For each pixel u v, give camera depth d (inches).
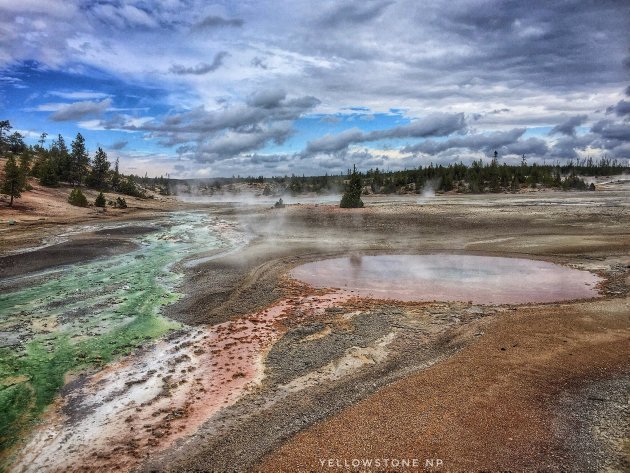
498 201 2496.3
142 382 440.1
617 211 1766.7
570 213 1749.5
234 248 1234.6
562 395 375.2
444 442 311.7
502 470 283.1
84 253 1160.2
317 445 314.7
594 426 330.0
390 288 789.2
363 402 371.9
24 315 651.5
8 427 364.2
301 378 437.4
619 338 497.4
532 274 889.5
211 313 653.9
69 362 490.3
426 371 425.1
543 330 527.5
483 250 1157.1
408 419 341.4
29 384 439.5
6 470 310.0
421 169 4350.4
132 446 333.1
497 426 329.7
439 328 564.7
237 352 508.4
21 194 2278.5
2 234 1472.7
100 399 407.8
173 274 919.0
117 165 4345.5
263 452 315.3
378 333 552.4
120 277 892.0
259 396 404.5
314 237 1418.6
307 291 768.9
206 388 424.2
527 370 420.8
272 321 613.3
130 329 593.3
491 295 735.7
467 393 379.2
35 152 4510.3
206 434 345.1
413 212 1889.8
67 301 724.0
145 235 1534.2
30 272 937.5
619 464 286.7
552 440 313.3
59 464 314.8
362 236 1423.5
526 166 4658.0
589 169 5137.8
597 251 1084.5
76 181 3425.2
